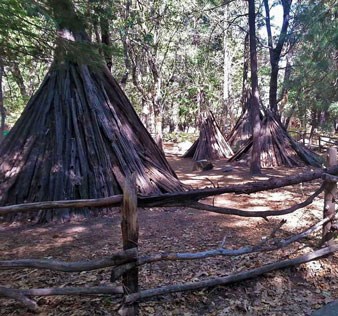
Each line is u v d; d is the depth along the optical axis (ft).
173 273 11.62
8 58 14.83
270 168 36.96
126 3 44.93
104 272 11.73
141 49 55.52
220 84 88.94
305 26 40.86
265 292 10.62
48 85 21.45
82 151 19.66
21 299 8.59
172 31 61.98
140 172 20.77
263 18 52.19
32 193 18.60
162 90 73.36
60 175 18.85
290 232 15.38
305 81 43.70
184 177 32.86
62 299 9.97
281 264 11.48
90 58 15.81
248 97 56.49
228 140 54.65
